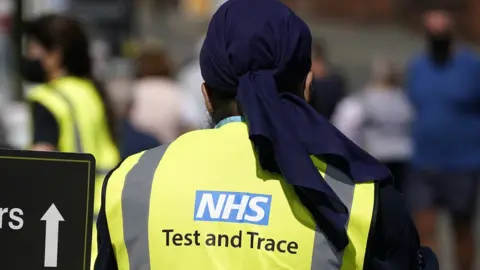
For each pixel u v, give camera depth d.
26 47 14.93
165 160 7.60
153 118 26.56
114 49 39.41
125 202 7.45
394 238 7.27
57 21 14.35
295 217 7.23
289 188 7.32
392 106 27.05
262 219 7.25
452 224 25.47
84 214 7.68
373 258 7.23
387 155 27.16
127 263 7.38
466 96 24.03
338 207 7.14
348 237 7.11
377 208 7.20
